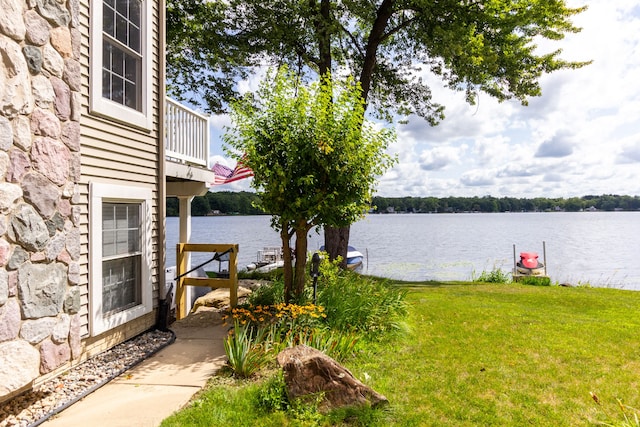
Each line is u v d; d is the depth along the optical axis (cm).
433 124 1797
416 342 620
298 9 1340
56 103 380
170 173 733
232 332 598
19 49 338
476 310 865
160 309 670
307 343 523
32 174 352
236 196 7681
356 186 689
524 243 4569
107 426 346
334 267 912
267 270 1695
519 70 1441
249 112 690
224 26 1392
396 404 405
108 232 566
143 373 471
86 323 509
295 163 668
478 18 1336
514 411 398
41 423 352
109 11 567
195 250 752
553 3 1286
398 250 3697
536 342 631
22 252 341
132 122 602
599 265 2744
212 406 378
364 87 1469
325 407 382
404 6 1382
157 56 687
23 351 339
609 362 546
